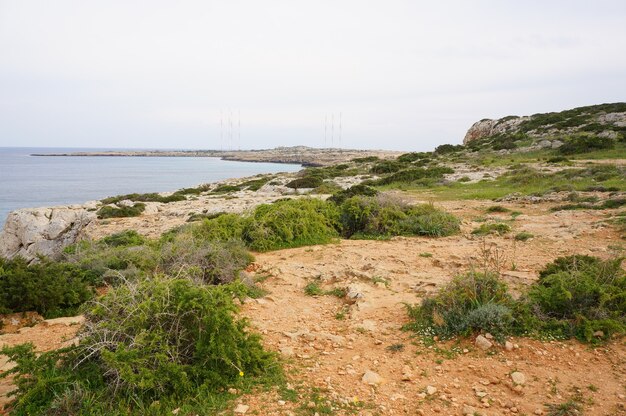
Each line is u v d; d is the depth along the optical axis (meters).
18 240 12.97
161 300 4.87
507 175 28.38
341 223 13.77
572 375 4.59
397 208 14.11
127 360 4.29
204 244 9.55
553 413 3.97
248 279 8.34
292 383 4.61
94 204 30.70
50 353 4.69
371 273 8.65
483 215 15.88
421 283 7.86
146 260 9.05
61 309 7.71
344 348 5.54
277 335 6.01
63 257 11.27
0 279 7.66
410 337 5.70
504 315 5.54
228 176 85.44
